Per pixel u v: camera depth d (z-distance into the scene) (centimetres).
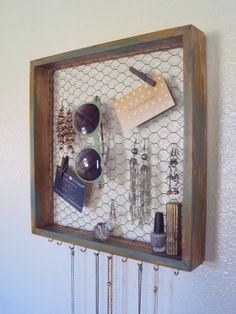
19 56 90
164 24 63
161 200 62
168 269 63
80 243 67
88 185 73
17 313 94
